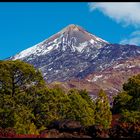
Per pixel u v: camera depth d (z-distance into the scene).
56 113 54.53
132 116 54.12
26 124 44.53
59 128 30.22
